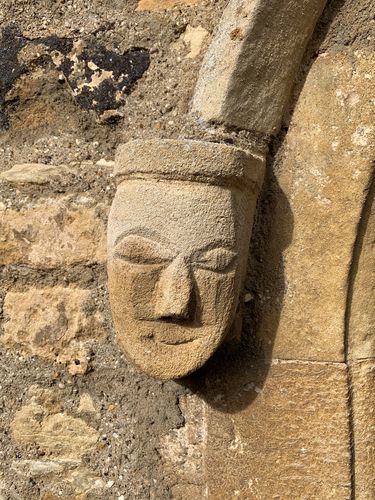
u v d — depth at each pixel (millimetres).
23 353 1899
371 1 1736
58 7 1950
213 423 1764
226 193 1625
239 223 1644
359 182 1702
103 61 1898
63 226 1889
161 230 1604
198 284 1609
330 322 1717
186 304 1587
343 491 1679
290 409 1720
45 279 1900
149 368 1658
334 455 1689
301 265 1741
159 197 1610
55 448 1864
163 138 1682
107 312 1854
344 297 1714
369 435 1719
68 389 1870
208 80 1755
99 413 1848
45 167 1912
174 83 1844
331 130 1736
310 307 1730
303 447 1706
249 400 1745
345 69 1740
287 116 1787
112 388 1845
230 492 1742
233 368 1765
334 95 1742
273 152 1785
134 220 1620
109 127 1885
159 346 1651
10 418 1893
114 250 1655
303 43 1765
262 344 1753
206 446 1768
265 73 1734
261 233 1771
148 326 1646
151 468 1806
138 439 1817
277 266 1756
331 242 1724
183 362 1642
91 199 1877
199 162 1593
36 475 1868
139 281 1624
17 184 1923
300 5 1719
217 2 1847
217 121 1724
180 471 1788
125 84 1878
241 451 1741
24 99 1948
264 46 1718
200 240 1598
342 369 1703
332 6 1780
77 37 1923
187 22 1859
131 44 1886
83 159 1895
